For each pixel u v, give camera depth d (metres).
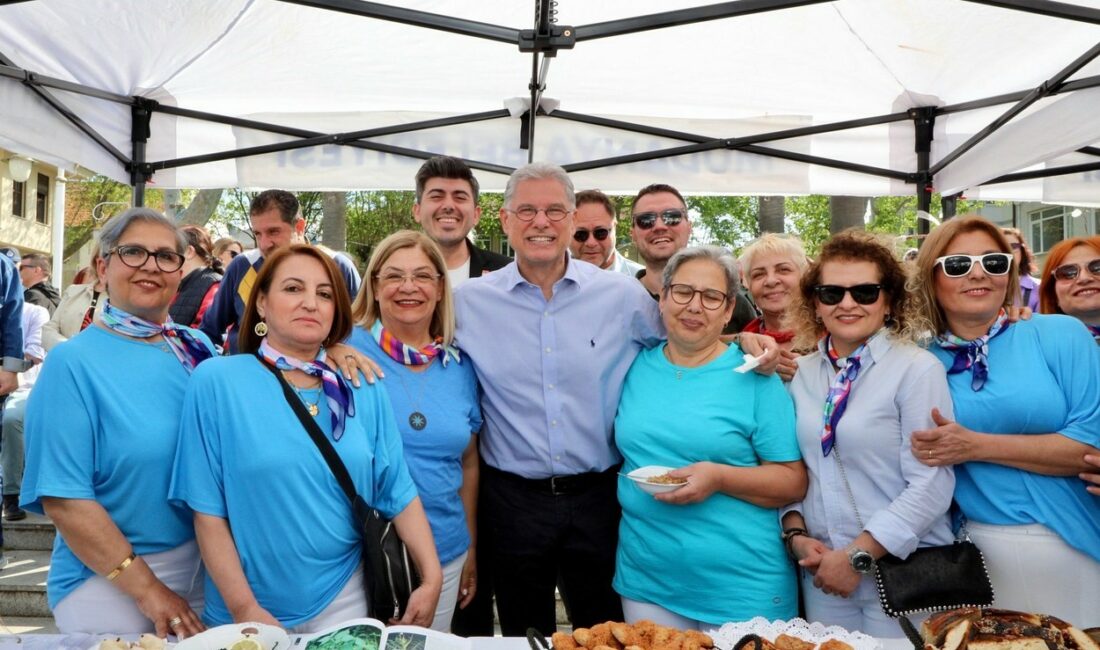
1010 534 2.35
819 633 2.01
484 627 3.18
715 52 4.28
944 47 4.03
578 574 3.01
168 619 2.13
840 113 5.01
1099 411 2.33
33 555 5.59
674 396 2.71
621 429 2.78
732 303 2.71
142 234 2.28
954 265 2.42
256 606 2.09
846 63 4.36
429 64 4.45
